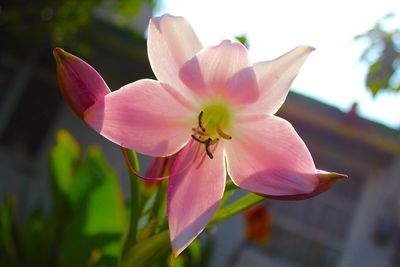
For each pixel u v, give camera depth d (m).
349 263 1.37
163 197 0.29
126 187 1.30
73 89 0.26
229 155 0.28
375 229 1.37
